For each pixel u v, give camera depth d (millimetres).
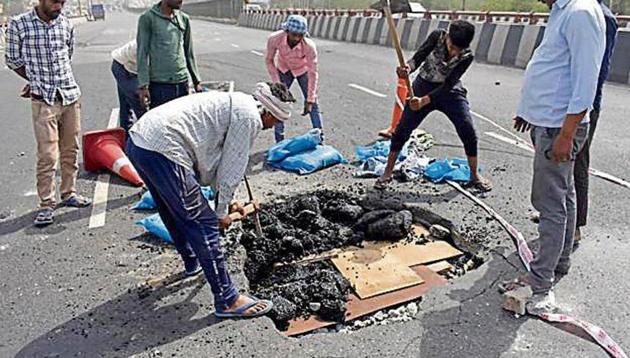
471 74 11852
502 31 13398
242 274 3871
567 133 3096
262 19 34906
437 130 7465
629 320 3303
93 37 28547
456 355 3018
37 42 4629
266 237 4355
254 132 3254
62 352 3164
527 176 5648
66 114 4988
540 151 3275
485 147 6652
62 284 3869
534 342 3105
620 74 10305
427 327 3262
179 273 3926
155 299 3621
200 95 3324
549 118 3203
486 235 4328
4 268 4129
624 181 5398
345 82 11391
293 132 7535
